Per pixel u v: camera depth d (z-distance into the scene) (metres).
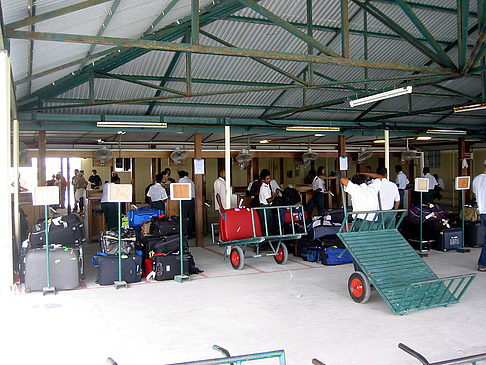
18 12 4.16
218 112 9.88
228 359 2.42
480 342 4.38
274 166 20.48
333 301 5.84
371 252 5.86
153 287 6.66
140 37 6.61
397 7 7.55
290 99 9.88
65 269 6.48
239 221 7.97
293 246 9.08
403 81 9.79
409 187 15.38
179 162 13.30
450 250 9.24
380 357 4.04
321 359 4.01
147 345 4.42
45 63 6.07
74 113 8.92
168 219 7.70
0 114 4.21
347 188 6.79
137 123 8.95
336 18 7.64
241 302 5.85
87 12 4.79
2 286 4.41
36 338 4.63
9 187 4.36
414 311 5.35
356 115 11.14
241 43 7.87
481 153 18.42
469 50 8.69
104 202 10.80
